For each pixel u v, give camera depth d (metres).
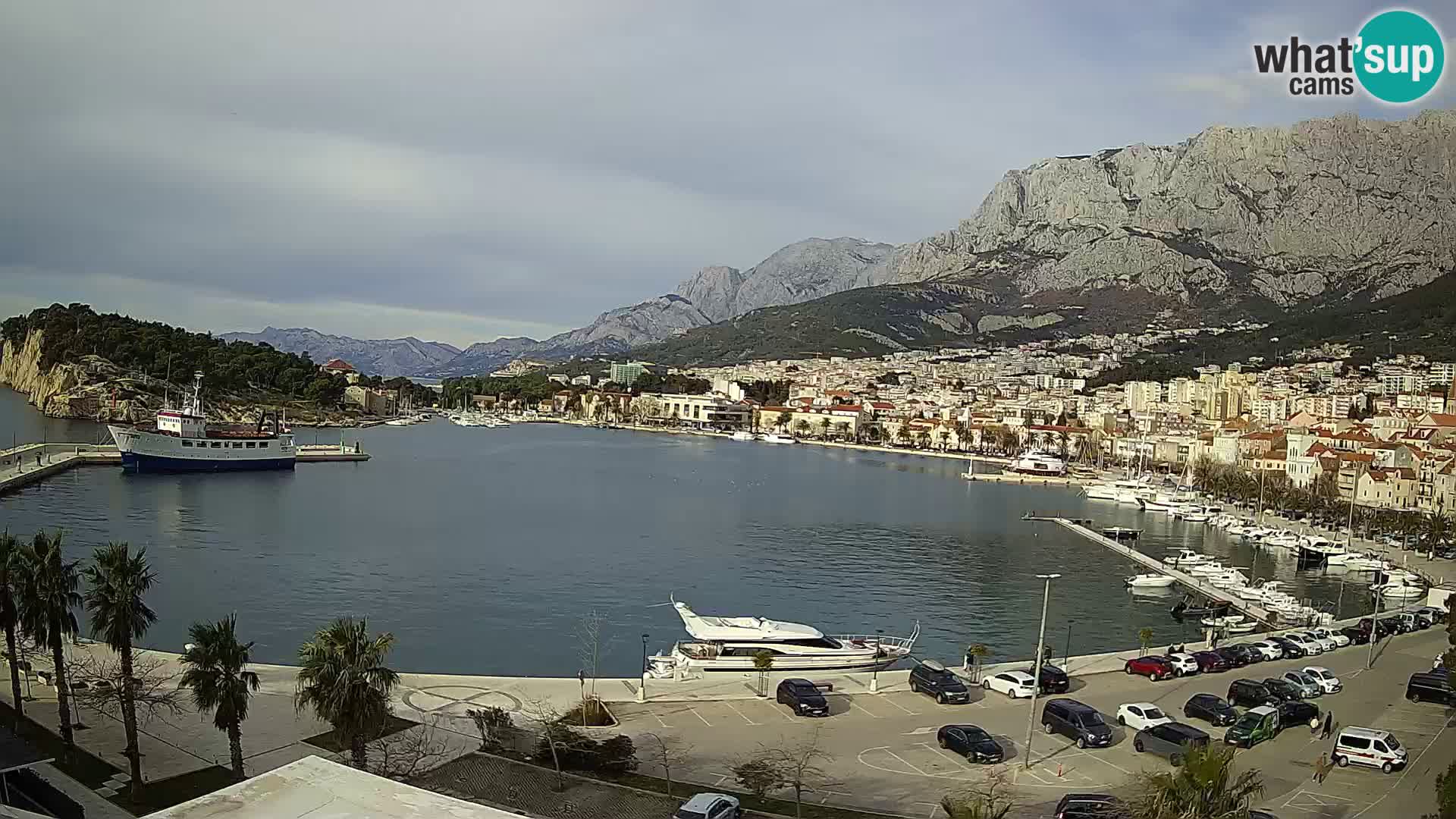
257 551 162.75
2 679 76.12
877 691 85.12
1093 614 140.00
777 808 57.94
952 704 80.62
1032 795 60.53
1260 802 58.84
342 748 65.31
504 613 129.62
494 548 174.50
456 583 145.50
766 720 75.56
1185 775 45.09
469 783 60.56
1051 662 95.25
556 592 143.25
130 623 60.19
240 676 59.22
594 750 64.31
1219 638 115.88
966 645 120.94
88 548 157.88
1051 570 172.88
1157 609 143.75
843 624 130.75
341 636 57.12
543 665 106.62
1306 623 126.94
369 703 55.59
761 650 101.75
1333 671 93.38
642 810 57.44
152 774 60.38
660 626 125.81
